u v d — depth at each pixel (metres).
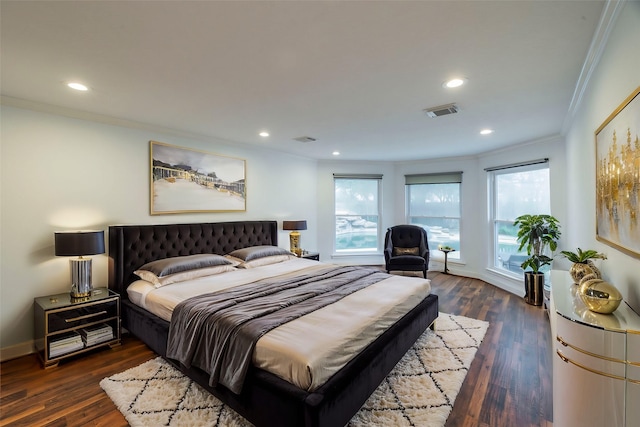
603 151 1.78
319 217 5.97
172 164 3.63
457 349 2.64
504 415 1.84
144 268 3.08
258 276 3.24
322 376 1.54
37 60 1.88
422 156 5.51
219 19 1.48
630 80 1.33
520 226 4.10
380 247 6.31
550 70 2.05
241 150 4.47
